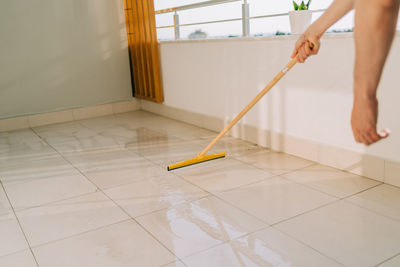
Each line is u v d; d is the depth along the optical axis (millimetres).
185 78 3771
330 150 2438
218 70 3293
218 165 2596
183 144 3150
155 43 4039
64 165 2805
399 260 1448
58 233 1807
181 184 2307
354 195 2023
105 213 1984
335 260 1467
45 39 4109
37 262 1572
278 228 1729
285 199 2023
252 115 3033
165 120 4082
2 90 3988
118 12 4453
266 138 2926
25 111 4129
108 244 1680
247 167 2525
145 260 1537
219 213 1907
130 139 3406
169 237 1703
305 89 2521
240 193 2129
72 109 4355
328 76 2344
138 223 1854
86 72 4395
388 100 2045
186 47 3643
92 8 4305
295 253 1524
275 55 2672
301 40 649
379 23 217
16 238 1780
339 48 2234
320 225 1737
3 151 3266
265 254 1528
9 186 2449
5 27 3898
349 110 2270
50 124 4242
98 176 2537
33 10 3998
